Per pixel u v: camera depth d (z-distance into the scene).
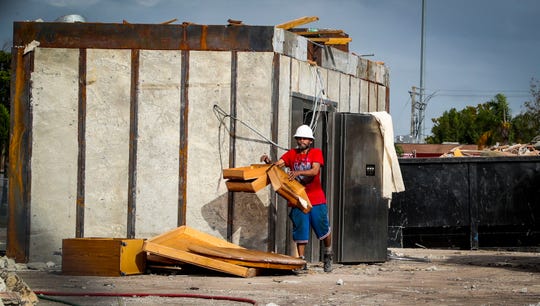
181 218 13.41
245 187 12.27
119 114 13.43
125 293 8.87
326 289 9.75
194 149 13.43
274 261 11.38
